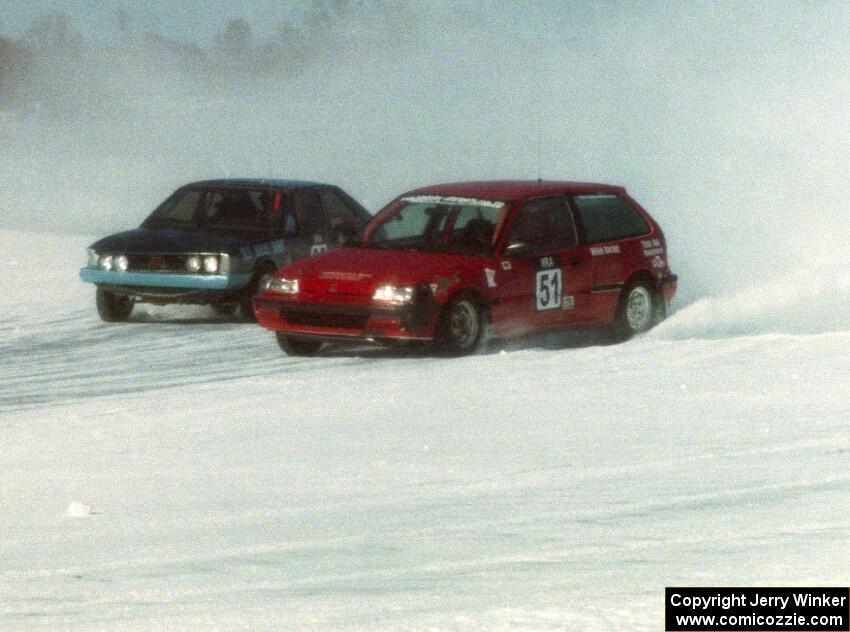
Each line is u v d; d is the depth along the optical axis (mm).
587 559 14109
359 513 16766
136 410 25188
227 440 22047
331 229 41344
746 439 20500
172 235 39000
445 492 17812
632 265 35000
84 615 12688
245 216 40250
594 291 34062
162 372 30922
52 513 17391
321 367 30781
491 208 33094
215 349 34250
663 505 16484
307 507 17234
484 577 13539
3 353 34156
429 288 30906
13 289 46188
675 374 26609
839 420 21656
